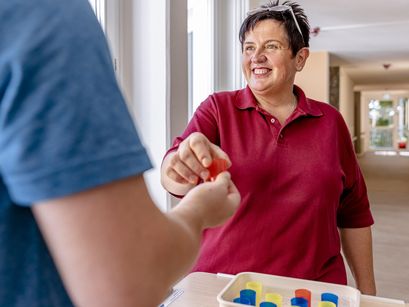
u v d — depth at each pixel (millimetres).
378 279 2854
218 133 1249
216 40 2387
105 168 315
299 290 851
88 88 321
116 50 1522
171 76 1636
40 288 343
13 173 301
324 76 6008
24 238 336
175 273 375
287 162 1175
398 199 5539
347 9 3748
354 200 1338
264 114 1225
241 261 1146
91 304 323
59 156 301
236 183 1169
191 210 431
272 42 1203
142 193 347
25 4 315
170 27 1608
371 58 6734
